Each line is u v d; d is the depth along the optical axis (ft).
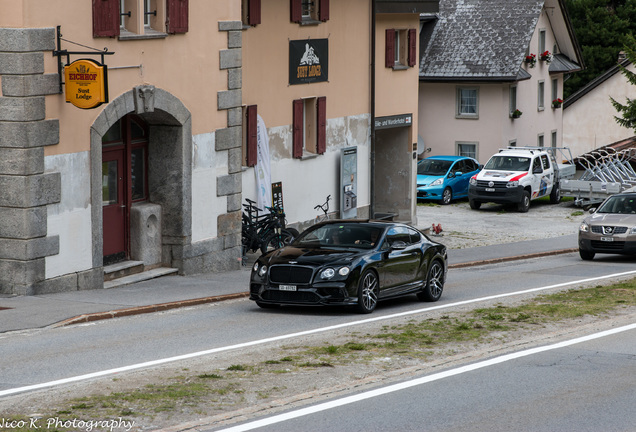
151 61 72.54
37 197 62.85
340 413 34.40
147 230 77.41
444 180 162.40
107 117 68.23
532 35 196.13
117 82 69.10
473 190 156.66
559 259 106.42
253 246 90.79
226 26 80.69
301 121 100.48
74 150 65.77
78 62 62.49
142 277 74.95
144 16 73.61
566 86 257.55
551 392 38.63
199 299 66.13
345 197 108.58
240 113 84.17
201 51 78.28
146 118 76.79
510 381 40.47
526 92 201.16
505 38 192.75
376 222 66.64
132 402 34.63
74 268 66.85
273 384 38.37
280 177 97.86
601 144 222.48
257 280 61.11
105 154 73.41
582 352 47.14
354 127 110.93
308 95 101.65
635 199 104.83
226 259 84.53
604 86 220.64
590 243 100.99
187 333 52.37
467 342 49.08
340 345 48.03
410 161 124.67
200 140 79.61
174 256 79.15
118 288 70.49
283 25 96.27
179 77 75.92
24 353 45.57
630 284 74.49
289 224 99.86
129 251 76.89
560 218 150.20
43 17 62.03
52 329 53.47
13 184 62.28
